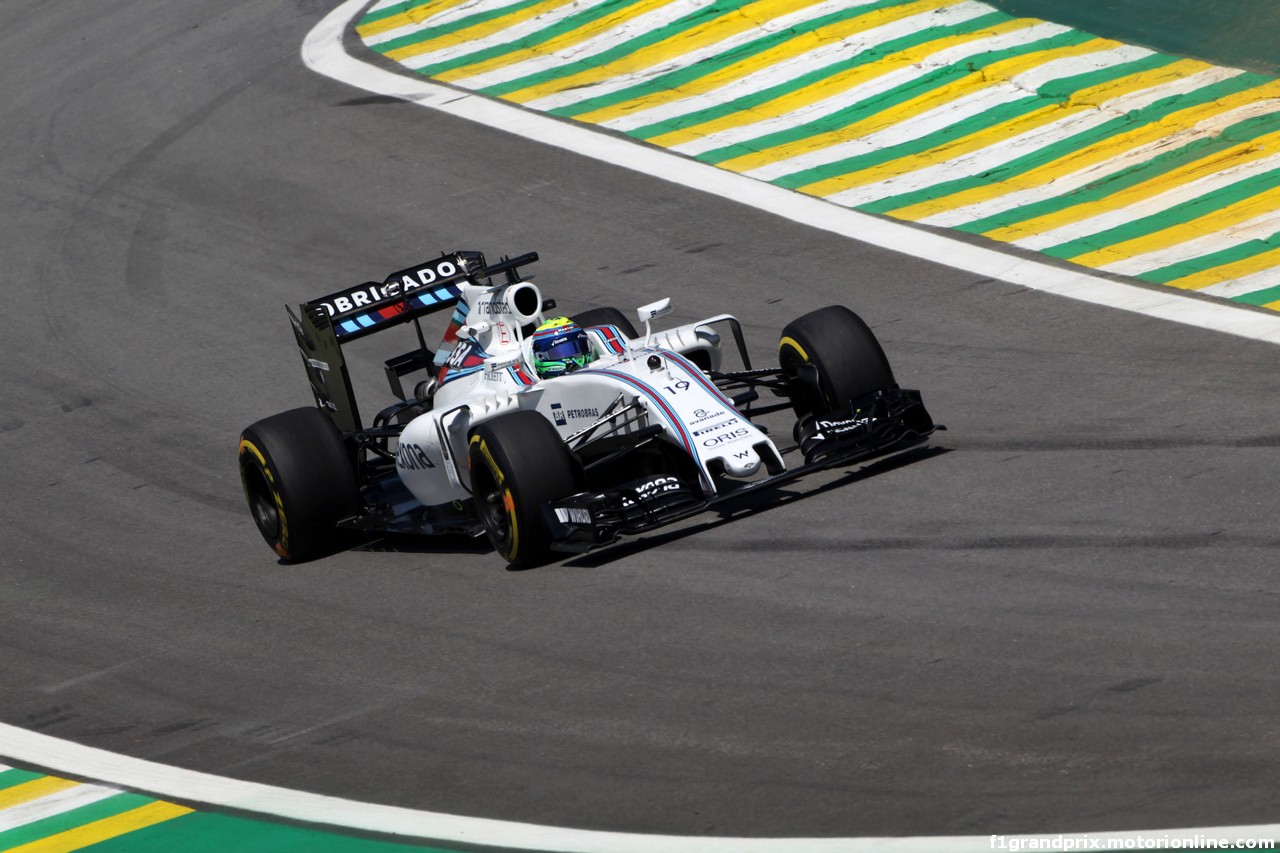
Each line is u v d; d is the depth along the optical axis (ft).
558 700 83.71
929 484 105.50
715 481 104.63
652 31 230.68
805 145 190.08
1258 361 120.98
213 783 82.28
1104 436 110.22
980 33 204.85
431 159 205.87
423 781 77.82
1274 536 89.30
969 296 145.48
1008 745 70.79
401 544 115.85
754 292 154.51
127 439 146.82
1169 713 71.15
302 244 188.24
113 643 105.60
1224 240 148.05
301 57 250.16
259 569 115.14
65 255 195.93
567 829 70.33
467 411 105.40
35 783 86.48
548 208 185.37
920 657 80.84
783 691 79.82
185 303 177.68
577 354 108.47
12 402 159.53
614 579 98.48
